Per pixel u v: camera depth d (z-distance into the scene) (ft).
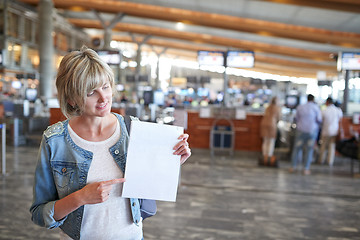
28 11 48.75
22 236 9.00
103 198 2.74
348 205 12.66
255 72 130.31
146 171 3.01
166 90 86.58
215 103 54.95
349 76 33.99
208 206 12.00
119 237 3.10
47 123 27.55
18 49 46.88
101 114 2.90
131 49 120.37
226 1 40.91
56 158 2.97
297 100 28.99
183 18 53.72
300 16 41.63
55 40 58.80
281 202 12.78
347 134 25.73
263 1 35.17
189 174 17.31
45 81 41.60
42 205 2.94
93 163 3.01
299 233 9.75
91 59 2.84
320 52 69.05
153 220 10.46
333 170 19.86
